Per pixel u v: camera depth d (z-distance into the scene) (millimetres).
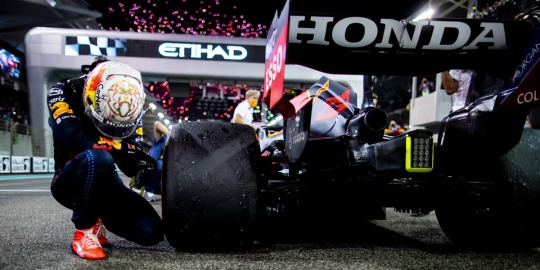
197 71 13102
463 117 1942
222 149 1771
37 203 4230
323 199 1961
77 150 1824
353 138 1911
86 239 1787
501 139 1777
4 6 19875
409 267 1642
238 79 13391
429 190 1822
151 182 4703
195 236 1719
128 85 1679
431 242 2217
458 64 1719
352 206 1950
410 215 3680
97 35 12930
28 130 17109
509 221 1922
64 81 1868
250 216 1721
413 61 1695
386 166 1726
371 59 1679
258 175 1780
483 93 1891
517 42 1591
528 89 1601
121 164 1867
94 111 1678
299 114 1769
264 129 3027
